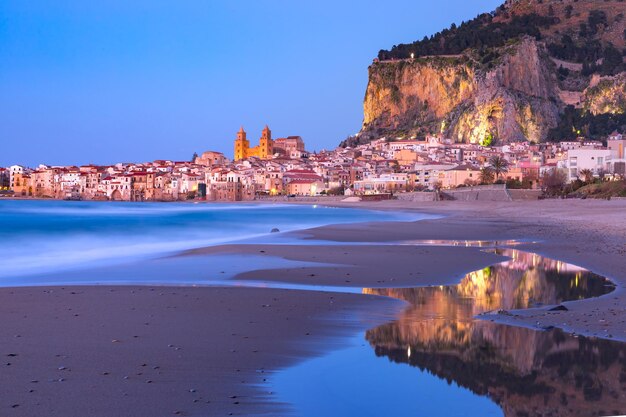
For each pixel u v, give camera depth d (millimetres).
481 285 30906
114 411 12742
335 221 101562
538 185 199875
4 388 13953
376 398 13992
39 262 40531
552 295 27750
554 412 13281
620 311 23281
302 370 16047
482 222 90812
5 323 20688
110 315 22312
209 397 13766
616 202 120625
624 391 14609
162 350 17562
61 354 16875
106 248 50531
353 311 23875
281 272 35094
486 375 15711
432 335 19859
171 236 63844
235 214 126562
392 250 48000
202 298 26172
